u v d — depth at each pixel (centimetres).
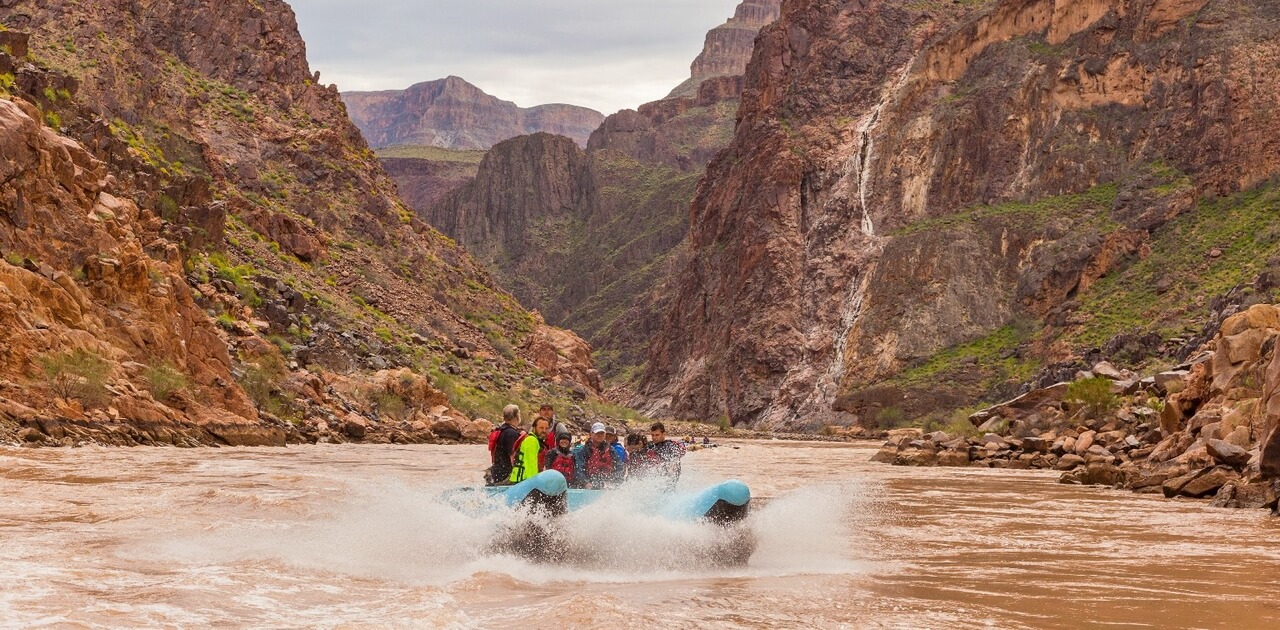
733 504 1334
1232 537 1738
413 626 884
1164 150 14988
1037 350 13450
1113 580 1237
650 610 1004
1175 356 10381
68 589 1002
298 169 10825
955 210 16350
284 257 8750
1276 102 14275
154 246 4947
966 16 19562
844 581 1213
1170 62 15475
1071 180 15500
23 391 3309
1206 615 1010
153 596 981
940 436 5169
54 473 2309
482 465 3412
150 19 11181
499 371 9669
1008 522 1978
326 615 934
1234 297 10081
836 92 19362
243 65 11538
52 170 4131
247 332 5619
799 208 18200
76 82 6100
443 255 12056
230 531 1473
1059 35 16912
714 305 19450
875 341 14950
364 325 8044
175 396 4053
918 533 1755
